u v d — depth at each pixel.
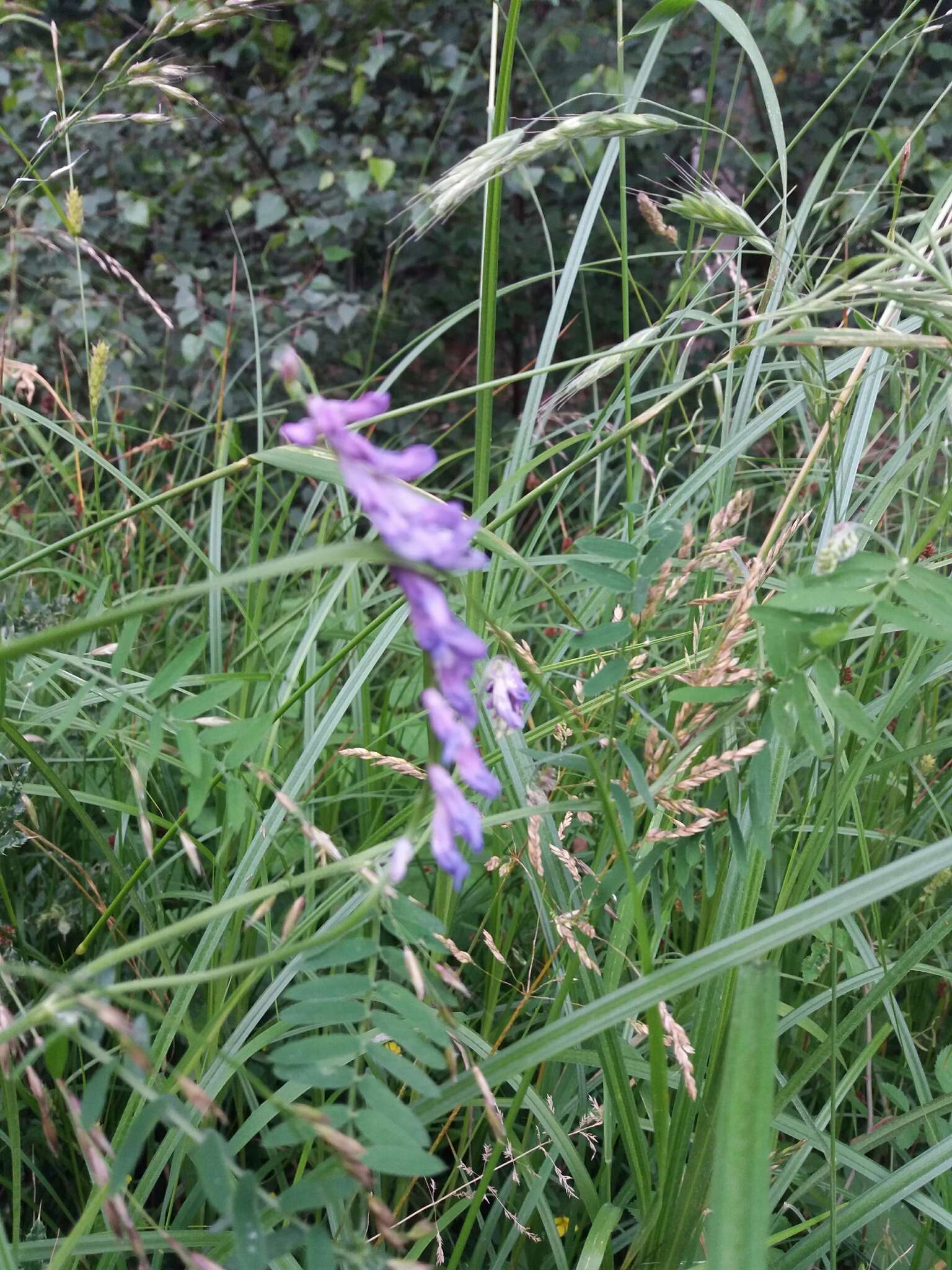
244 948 0.40
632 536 0.37
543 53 1.15
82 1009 0.19
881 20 1.18
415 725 0.53
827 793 0.35
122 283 1.11
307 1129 0.21
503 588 0.55
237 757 0.24
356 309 1.03
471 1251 0.38
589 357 0.34
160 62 0.42
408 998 0.22
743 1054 0.22
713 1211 0.22
